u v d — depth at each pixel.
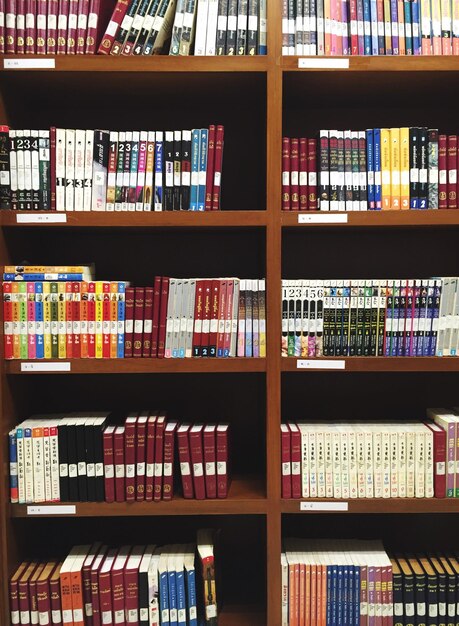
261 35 1.35
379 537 1.70
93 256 1.67
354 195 1.38
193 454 1.38
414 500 1.36
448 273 1.68
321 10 1.35
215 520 1.70
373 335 1.38
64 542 1.69
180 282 1.38
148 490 1.37
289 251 1.68
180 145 1.38
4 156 1.36
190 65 1.33
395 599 1.38
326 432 1.37
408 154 1.38
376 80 1.42
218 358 1.36
